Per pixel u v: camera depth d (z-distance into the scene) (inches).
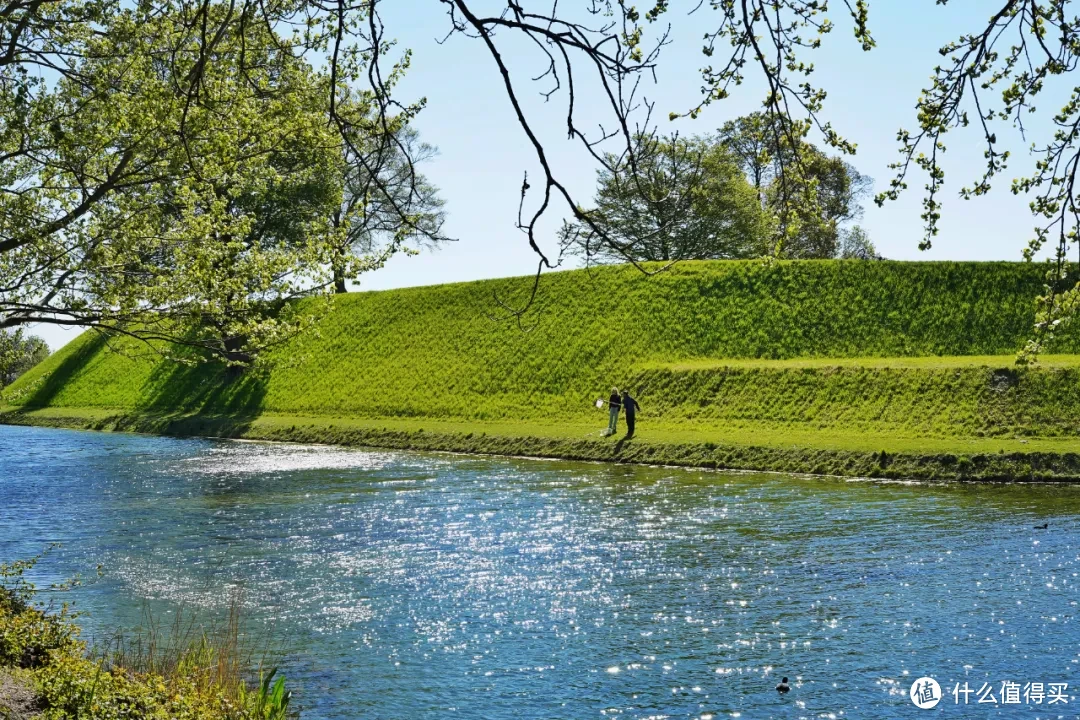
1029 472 1344.7
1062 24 293.4
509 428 2122.3
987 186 321.7
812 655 619.5
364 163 308.5
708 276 2640.3
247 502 1283.2
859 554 892.6
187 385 3046.3
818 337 2381.9
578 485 1397.6
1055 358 1950.1
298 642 664.4
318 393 2731.3
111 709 423.2
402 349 2797.7
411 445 2057.1
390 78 735.1
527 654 635.5
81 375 3444.9
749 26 284.0
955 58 308.5
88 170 698.2
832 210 2928.2
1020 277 2399.1
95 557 938.7
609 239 267.9
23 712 415.5
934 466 1395.2
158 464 1790.1
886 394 1819.6
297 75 717.9
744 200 2751.0
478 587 808.3
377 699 556.4
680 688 569.6
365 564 895.7
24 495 1387.8
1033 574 797.2
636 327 2522.1
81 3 679.1
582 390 2336.4
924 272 2475.4
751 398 1985.7
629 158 265.3
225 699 463.5
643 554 918.4
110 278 703.7
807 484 1365.7
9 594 633.6
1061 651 610.9
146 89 653.3
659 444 1702.8
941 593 749.3
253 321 735.1
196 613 736.3
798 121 298.5
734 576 823.1
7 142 689.6
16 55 645.3
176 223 757.3
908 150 320.2
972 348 2258.9
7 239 684.7
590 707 544.1
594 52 261.9
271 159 804.0
